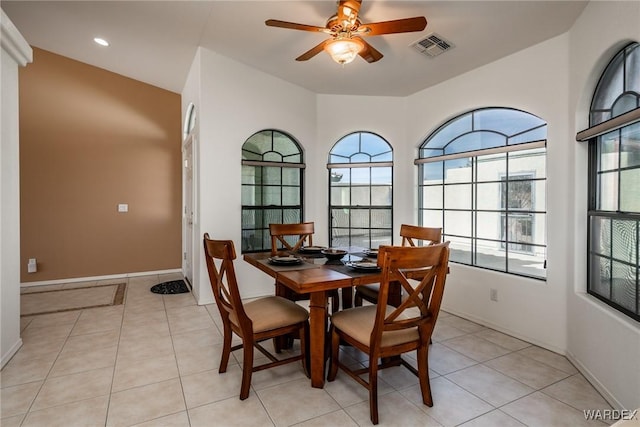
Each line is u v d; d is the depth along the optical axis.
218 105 3.78
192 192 4.36
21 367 2.38
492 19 2.56
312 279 1.97
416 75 3.65
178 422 1.80
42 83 4.63
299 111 4.37
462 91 3.54
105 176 5.00
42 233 4.65
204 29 3.25
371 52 2.60
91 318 3.38
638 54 1.93
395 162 4.31
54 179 4.71
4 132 2.47
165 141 5.38
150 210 5.29
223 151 3.83
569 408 1.93
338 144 4.59
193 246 4.26
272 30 3.17
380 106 4.38
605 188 2.26
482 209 3.39
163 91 5.36
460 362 2.49
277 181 4.34
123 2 3.04
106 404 1.95
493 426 1.77
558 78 2.66
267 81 4.11
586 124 2.43
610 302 2.14
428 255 1.82
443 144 3.88
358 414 1.87
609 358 1.99
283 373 2.33
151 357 2.55
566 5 2.31
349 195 4.56
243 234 4.10
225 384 2.18
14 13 3.49
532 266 2.93
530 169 2.96
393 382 2.23
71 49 4.43
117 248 5.09
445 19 2.61
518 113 3.06
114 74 5.02
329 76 3.97
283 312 2.23
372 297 2.76
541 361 2.50
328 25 2.33
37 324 3.21
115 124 5.05
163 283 4.74
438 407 1.94
